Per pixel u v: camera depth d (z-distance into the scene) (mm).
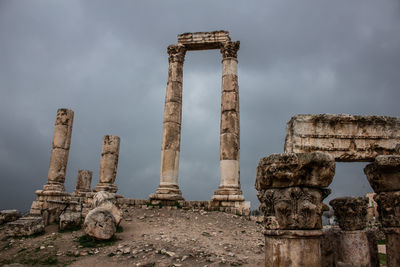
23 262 10297
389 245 6750
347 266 8195
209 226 14617
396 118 7512
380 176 6918
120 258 9992
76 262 9906
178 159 19922
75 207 17000
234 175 18375
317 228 5938
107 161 22609
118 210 13453
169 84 20906
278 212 5973
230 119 19078
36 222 14266
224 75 20188
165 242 11289
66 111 23031
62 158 22266
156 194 18766
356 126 7387
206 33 21531
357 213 8742
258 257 10430
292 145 7262
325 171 5988
